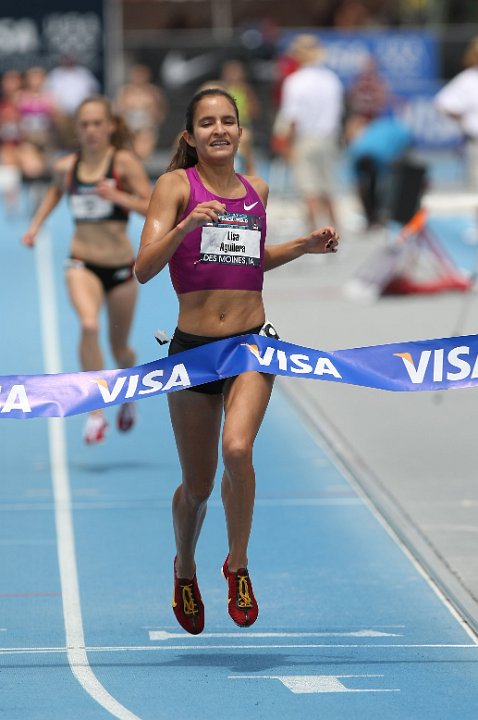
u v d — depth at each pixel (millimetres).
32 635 14914
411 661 13992
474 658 14070
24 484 21828
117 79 74812
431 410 26078
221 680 13438
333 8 78875
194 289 13609
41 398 13688
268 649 14406
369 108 59875
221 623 15344
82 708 12695
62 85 71250
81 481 21969
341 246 47781
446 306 36500
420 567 17359
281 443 24172
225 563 13602
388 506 19734
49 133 58438
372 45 73125
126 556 17984
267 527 19219
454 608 15742
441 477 21391
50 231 55188
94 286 22828
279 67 57250
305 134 45500
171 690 13188
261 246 13734
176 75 73562
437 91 73938
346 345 31016
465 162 66812
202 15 79000
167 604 16016
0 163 64500
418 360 14133
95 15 74812
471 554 17406
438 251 39406
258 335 13664
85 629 15125
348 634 14891
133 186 22797
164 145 73438
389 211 39969
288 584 16719
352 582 16766
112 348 23641
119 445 24422
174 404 13766
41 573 17266
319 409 26250
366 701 12852
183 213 13469
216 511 20125
